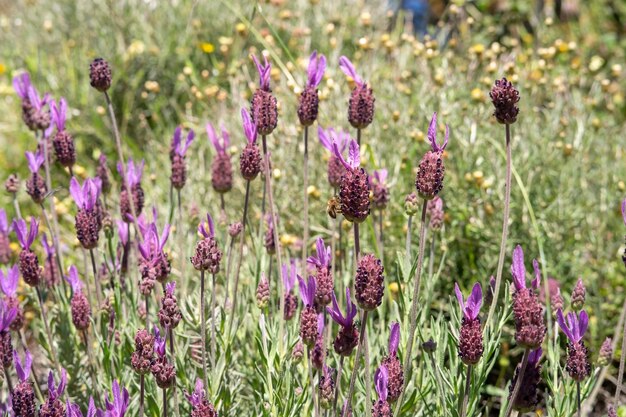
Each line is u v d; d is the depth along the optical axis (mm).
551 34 1792
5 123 1656
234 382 922
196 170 1335
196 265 787
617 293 1171
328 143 849
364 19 1439
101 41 1711
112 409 751
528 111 1252
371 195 928
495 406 1091
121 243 961
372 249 1121
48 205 1270
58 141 912
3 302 800
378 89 1320
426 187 757
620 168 1281
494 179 1172
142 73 1619
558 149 1220
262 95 826
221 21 1711
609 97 1471
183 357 896
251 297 989
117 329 911
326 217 1177
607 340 838
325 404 779
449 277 1130
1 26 1920
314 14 1739
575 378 788
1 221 926
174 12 1725
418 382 909
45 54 1777
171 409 885
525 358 747
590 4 2143
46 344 947
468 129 1204
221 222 1008
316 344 799
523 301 737
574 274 1159
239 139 1307
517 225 1151
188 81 1653
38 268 860
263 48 1640
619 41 2053
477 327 759
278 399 846
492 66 1264
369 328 914
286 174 1199
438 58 1444
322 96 1215
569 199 1175
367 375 758
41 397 878
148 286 854
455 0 1691
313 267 983
